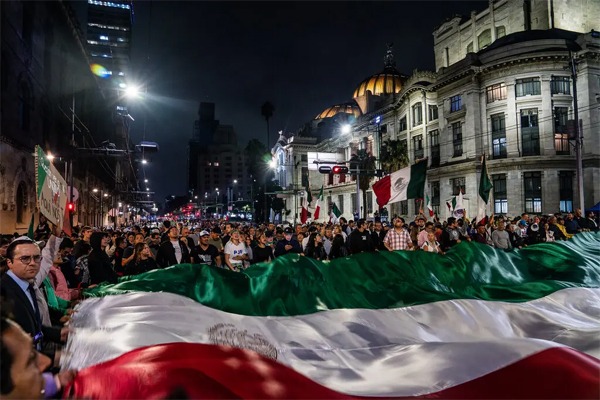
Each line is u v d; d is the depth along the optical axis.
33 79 22.09
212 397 2.62
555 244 8.10
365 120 66.50
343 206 73.38
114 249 13.32
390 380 3.59
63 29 27.25
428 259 6.84
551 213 39.25
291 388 3.02
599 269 7.63
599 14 49.62
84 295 5.00
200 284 5.26
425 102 52.28
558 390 3.02
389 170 47.16
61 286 6.56
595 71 40.41
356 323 5.30
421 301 5.92
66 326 4.01
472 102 44.72
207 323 4.66
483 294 6.69
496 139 43.72
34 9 21.92
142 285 5.13
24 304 3.67
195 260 10.84
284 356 4.41
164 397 2.53
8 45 18.42
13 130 19.66
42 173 5.91
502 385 3.20
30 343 1.91
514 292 6.61
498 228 15.52
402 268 6.51
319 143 89.12
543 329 5.77
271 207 86.44
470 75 44.59
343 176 71.81
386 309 5.72
